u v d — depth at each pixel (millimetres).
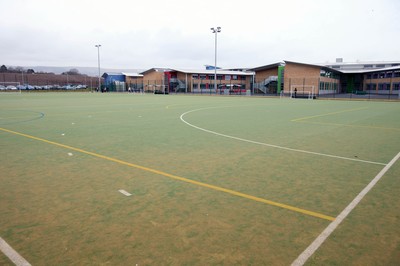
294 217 4172
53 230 3752
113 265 3045
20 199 4730
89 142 9234
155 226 3869
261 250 3338
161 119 15570
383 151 8367
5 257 3180
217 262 3105
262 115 18203
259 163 6961
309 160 7285
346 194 5059
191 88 67812
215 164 6832
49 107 23234
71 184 5414
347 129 12594
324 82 55188
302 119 16219
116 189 5180
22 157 7328
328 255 3254
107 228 3807
